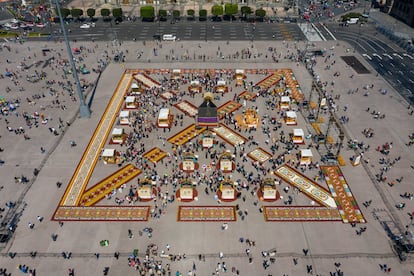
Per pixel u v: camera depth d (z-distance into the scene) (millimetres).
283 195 77938
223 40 158125
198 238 68250
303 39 160125
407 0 174875
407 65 136875
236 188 79438
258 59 141125
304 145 93312
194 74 129875
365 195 77812
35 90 119062
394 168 85312
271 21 181250
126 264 63375
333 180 81812
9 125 100938
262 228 70375
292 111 103312
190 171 84188
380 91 118625
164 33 165750
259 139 95438
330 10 198375
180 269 62562
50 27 172000
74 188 79375
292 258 64500
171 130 99250
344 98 114562
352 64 136875
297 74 129875
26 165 85938
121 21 180375
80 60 139875
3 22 178875
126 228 70250
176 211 73938
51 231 69438
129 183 80875
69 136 96562
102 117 105250
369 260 64188
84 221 71625
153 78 127688
